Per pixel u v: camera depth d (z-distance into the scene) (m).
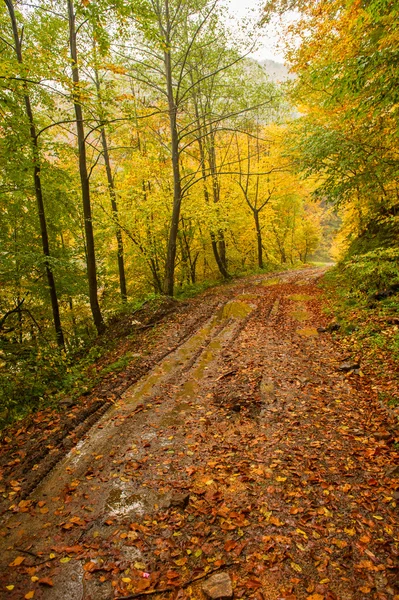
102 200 15.33
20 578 2.84
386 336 7.20
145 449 4.59
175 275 23.05
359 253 13.14
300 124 13.20
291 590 2.64
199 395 6.06
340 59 8.52
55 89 8.02
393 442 4.31
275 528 3.22
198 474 4.06
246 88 16.77
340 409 5.24
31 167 9.62
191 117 17.47
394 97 5.78
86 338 12.12
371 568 2.78
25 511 3.58
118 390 6.36
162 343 8.98
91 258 11.20
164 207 16.34
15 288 10.49
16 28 8.92
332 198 11.36
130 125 14.92
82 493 3.82
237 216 23.36
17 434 5.16
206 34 14.75
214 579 2.72
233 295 15.27
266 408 5.45
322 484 3.74
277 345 8.23
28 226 12.88
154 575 2.84
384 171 9.36
